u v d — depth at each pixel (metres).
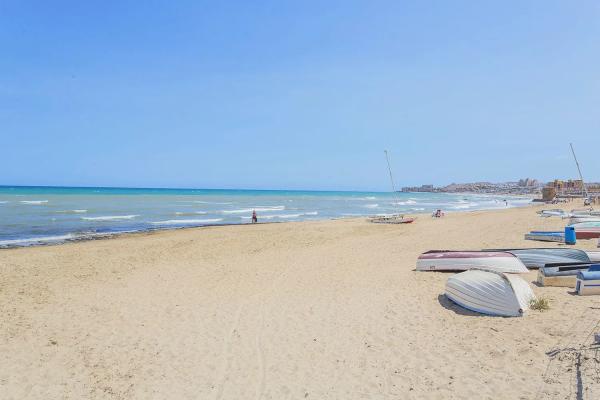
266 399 5.95
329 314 9.21
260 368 6.89
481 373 5.98
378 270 13.58
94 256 17.50
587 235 18.20
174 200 72.94
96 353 7.66
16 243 22.05
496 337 7.10
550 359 6.05
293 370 6.74
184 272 14.35
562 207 46.72
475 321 8.00
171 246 20.19
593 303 8.46
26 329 8.84
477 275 9.10
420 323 8.20
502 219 30.52
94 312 9.98
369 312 9.10
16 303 10.70
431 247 18.12
